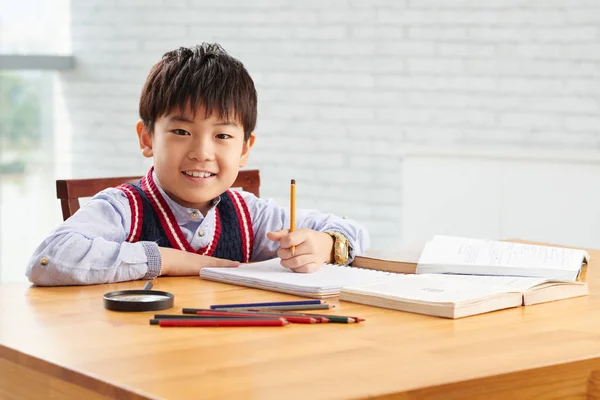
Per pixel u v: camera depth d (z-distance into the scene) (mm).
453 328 1309
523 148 4238
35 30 5594
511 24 4230
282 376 1048
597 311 1450
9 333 1250
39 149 5707
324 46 4738
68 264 1606
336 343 1209
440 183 4070
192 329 1282
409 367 1095
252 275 1640
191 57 1816
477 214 3977
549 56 4148
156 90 1808
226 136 1818
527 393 1111
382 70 4582
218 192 1856
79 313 1384
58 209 5789
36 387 1146
